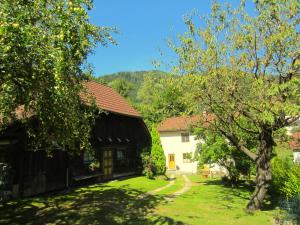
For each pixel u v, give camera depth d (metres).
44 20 7.88
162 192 19.86
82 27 7.68
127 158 27.80
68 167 19.66
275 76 13.19
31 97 8.97
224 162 23.88
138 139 29.39
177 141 46.22
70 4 7.34
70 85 9.35
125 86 63.88
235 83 13.09
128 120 28.36
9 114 9.55
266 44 12.96
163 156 28.20
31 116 10.98
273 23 13.05
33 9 7.71
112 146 25.34
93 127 22.62
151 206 15.23
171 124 47.31
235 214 13.87
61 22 7.43
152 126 28.77
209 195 19.08
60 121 10.05
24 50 7.40
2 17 6.85
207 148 23.72
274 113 12.13
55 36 7.47
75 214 13.16
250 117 13.54
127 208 14.60
